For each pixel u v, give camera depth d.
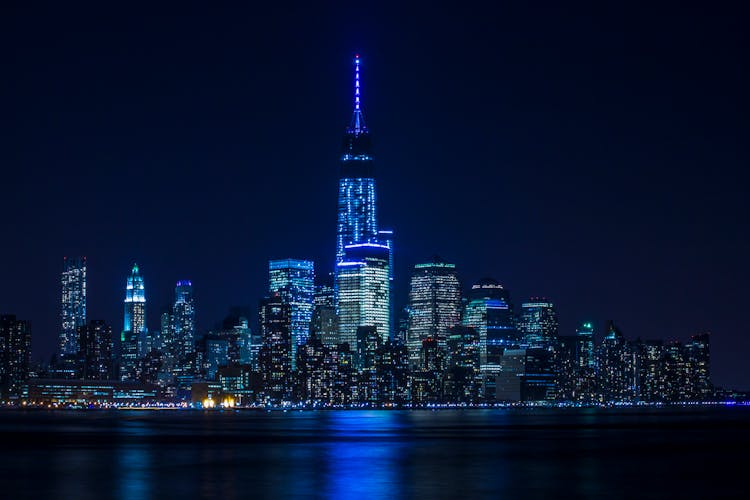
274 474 176.38
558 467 191.88
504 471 183.38
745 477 171.38
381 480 166.25
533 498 141.50
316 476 173.00
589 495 144.88
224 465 197.75
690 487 154.88
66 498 141.38
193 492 148.62
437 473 178.50
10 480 167.38
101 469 188.75
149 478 169.88
